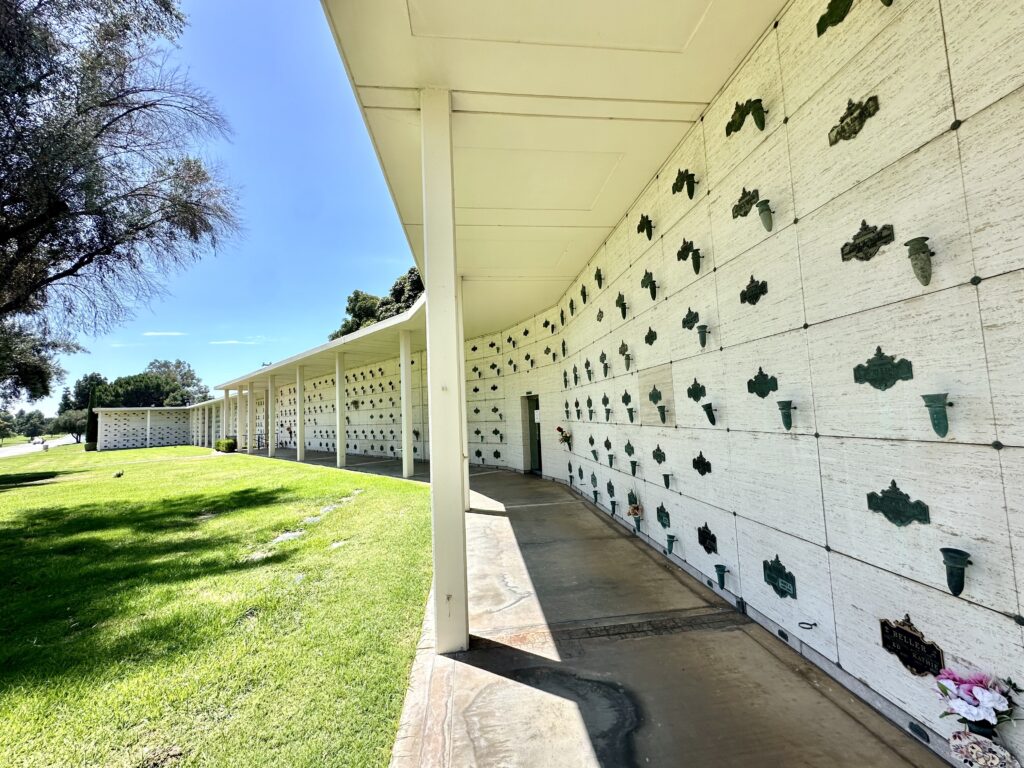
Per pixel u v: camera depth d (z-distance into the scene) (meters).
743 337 2.74
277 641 2.86
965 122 1.47
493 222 4.91
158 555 5.05
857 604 1.99
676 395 3.68
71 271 7.01
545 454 9.12
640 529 4.70
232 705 2.24
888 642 1.84
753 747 1.79
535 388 9.44
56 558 5.09
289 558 4.59
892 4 1.71
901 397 1.74
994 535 1.43
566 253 5.94
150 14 6.14
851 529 2.00
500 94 2.93
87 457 24.48
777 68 2.37
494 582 3.75
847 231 1.95
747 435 2.74
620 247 4.92
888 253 1.77
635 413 4.63
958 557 1.50
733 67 2.73
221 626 3.10
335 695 2.29
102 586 4.08
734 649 2.51
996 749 1.38
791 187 2.29
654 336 4.07
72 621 3.32
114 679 2.51
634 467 4.70
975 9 1.43
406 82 2.81
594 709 2.08
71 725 2.13
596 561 4.16
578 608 3.18
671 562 4.01
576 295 6.93
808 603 2.30
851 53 1.90
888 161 1.75
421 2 2.20
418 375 13.93
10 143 5.39
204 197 7.67
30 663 2.72
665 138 3.46
